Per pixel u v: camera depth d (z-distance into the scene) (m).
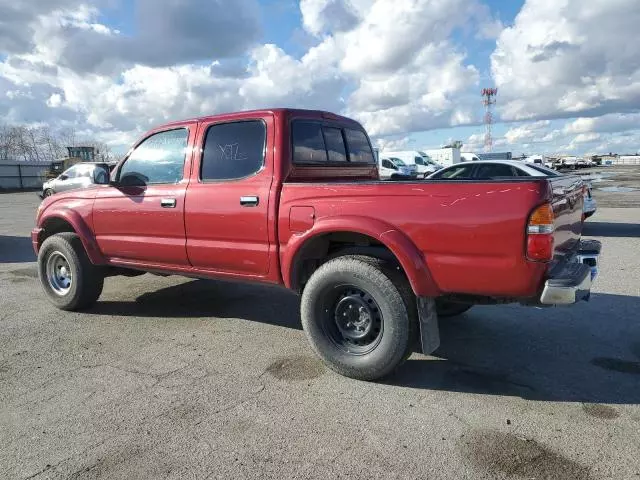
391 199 3.56
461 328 4.98
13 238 12.24
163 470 2.69
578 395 3.53
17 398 3.55
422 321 3.56
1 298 6.30
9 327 5.12
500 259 3.24
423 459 2.77
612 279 6.83
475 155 40.25
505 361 4.15
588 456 2.77
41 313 5.63
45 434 3.07
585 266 3.52
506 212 3.20
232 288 6.70
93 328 5.09
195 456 2.81
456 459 2.76
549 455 2.79
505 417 3.22
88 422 3.20
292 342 4.64
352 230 3.65
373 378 3.73
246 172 4.30
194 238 4.59
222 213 4.35
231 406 3.40
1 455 2.85
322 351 3.91
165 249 4.80
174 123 4.82
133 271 5.91
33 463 2.77
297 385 3.72
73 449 2.90
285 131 4.19
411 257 3.45
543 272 3.22
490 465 2.70
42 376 3.92
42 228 5.90
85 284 5.51
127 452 2.86
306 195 3.90
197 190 4.52
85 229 5.38
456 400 3.47
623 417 3.20
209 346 4.55
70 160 40.50
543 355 4.27
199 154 4.58
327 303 3.90
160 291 6.55
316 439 2.98
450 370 3.98
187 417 3.25
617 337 4.67
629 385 3.67
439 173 11.98
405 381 3.78
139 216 4.93
